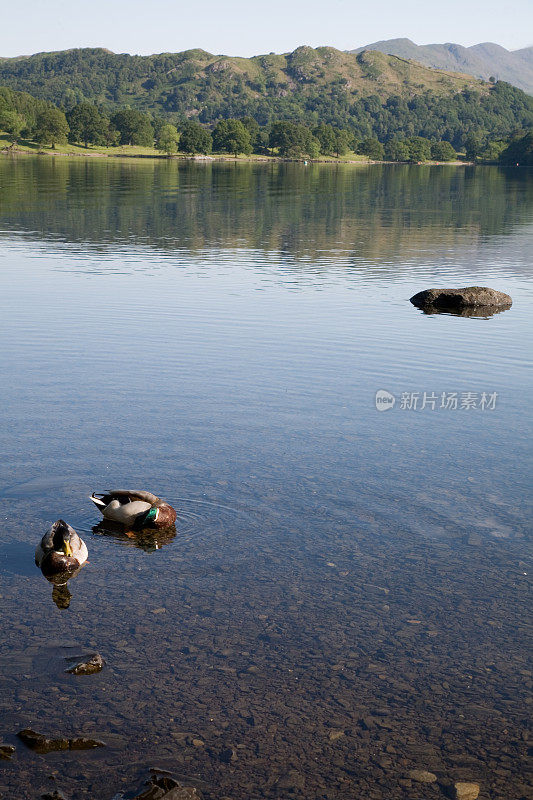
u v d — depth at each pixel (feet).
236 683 19.34
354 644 21.07
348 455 34.73
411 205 206.49
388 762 16.89
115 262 95.55
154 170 405.80
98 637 21.03
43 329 58.54
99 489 30.30
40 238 118.42
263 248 112.68
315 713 18.38
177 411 40.09
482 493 30.99
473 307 72.79
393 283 84.94
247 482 31.40
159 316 64.28
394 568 25.20
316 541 26.84
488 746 17.47
